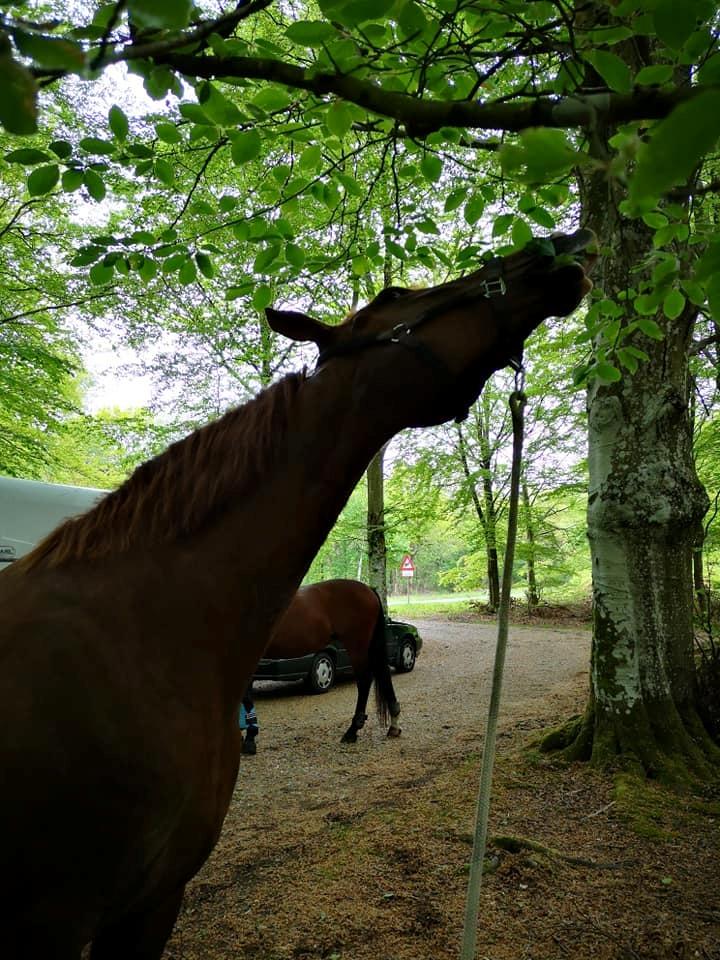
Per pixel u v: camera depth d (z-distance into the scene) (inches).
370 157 168.4
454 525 642.8
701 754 152.0
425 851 115.5
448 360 50.3
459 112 37.0
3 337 256.8
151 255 80.9
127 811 42.7
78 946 43.2
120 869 43.4
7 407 288.5
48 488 256.8
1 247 243.4
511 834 120.2
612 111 32.0
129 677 44.4
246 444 51.1
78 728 41.6
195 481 50.8
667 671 167.2
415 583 1409.9
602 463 162.9
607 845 116.3
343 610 229.0
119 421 362.0
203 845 48.9
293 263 87.5
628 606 158.1
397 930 92.5
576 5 56.6
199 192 225.0
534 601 668.1
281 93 60.4
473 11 56.3
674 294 76.0
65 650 43.2
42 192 61.7
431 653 435.2
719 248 25.5
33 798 39.9
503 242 81.4
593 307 95.7
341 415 51.2
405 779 166.6
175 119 99.5
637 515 157.8
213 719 48.6
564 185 75.8
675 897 99.0
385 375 50.6
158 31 39.7
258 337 363.9
